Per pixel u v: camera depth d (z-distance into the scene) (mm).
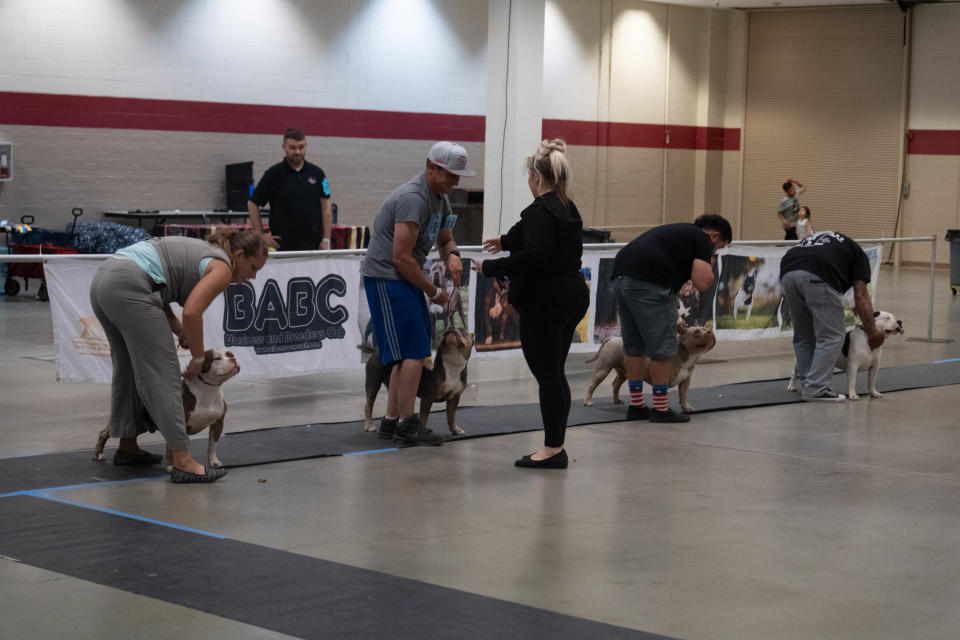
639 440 7035
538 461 6207
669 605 4055
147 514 5121
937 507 5574
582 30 23219
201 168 17594
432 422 7379
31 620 3771
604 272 10031
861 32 24797
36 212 16047
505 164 14930
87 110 16359
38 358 9961
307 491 5605
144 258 5559
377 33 19344
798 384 8906
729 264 10594
